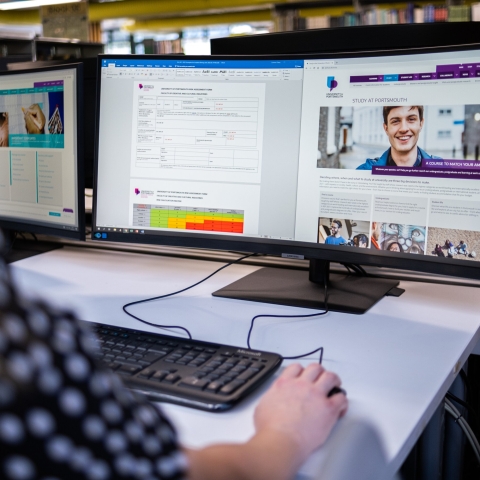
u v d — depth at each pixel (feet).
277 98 3.69
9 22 29.91
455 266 3.35
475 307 3.60
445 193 3.34
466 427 3.86
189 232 3.97
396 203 3.47
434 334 3.12
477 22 4.21
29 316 1.05
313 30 4.59
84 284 4.13
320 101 3.59
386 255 3.52
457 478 4.16
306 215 3.71
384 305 3.64
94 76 5.72
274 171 3.75
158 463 1.19
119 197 4.08
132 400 1.26
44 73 4.30
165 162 3.95
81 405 1.06
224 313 3.48
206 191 3.89
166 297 3.81
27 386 0.98
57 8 17.44
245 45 4.87
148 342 2.77
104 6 27.53
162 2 25.77
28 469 0.97
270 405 2.05
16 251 5.15
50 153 4.38
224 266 4.45
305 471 1.83
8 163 4.70
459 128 3.26
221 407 2.20
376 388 2.45
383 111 3.44
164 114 3.92
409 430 2.09
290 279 4.17
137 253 5.16
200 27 27.43
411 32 4.32
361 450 1.97
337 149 3.58
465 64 3.21
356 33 4.46
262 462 1.69
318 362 2.73
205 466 1.55
